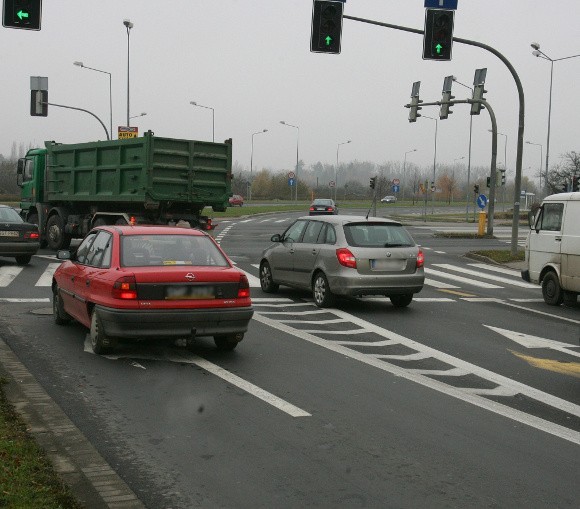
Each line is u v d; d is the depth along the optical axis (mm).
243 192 121688
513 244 25984
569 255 15523
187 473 5621
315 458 5992
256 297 15688
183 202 20672
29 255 20547
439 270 22922
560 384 8844
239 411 7293
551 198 16391
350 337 11516
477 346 11109
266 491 5293
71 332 11125
